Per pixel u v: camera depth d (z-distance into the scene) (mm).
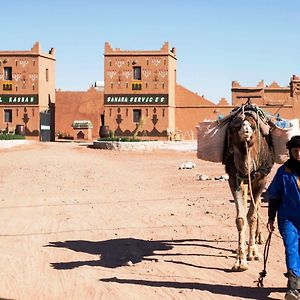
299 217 7293
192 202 16734
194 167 29453
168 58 57125
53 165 29969
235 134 8664
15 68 59438
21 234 12383
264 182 9391
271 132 9352
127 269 9219
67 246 11094
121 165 32094
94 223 13617
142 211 15258
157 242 11242
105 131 54531
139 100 57594
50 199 18016
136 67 57875
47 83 62219
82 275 8906
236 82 61062
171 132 56750
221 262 9469
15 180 23562
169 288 8055
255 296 7562
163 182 22984
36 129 59469
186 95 60125
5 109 59812
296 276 6887
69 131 72625
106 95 58125
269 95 60594
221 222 13219
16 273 9094
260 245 10641
